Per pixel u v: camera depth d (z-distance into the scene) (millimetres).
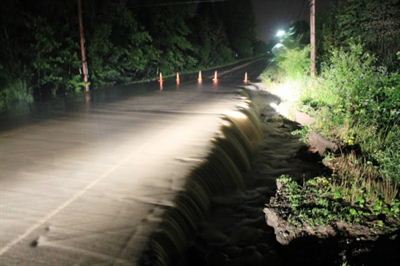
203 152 8648
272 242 6512
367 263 5227
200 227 6785
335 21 23031
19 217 5555
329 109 13266
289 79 21781
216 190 8133
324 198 7133
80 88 22750
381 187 7270
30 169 7402
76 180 6910
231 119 12719
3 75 17531
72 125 11430
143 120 12234
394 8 18484
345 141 10344
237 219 7285
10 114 13750
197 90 22516
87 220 5547
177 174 7340
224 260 6047
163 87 24750
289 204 7051
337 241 5891
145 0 37500
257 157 11547
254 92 24516
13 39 18906
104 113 13680
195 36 51719
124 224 5500
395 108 10977
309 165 10289
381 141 9758
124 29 30156
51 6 21766
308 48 21688
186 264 5664
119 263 4660
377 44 19156
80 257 4719
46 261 4602
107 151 8625
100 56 26719
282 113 17672
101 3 26188
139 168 7590
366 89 12375
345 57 14992
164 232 5438
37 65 19953
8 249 4797
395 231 5926
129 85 26609
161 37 38750
